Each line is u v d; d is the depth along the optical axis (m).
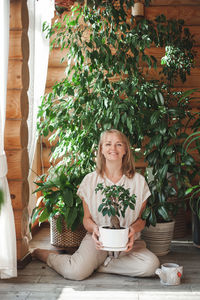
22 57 2.48
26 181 2.61
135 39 2.66
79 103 2.78
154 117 2.53
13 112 2.48
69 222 2.66
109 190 2.20
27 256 2.62
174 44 3.12
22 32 2.48
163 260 2.70
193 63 3.17
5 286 2.20
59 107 2.85
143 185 2.33
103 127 2.71
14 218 2.51
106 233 2.02
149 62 2.75
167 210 2.67
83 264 2.27
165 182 2.66
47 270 2.48
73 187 2.81
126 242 2.04
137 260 2.29
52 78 3.63
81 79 2.70
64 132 2.97
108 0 2.77
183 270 2.47
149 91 2.75
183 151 2.58
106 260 2.37
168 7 3.51
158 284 2.21
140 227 2.30
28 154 2.66
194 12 3.49
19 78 2.48
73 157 3.02
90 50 3.43
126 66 2.74
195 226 2.98
